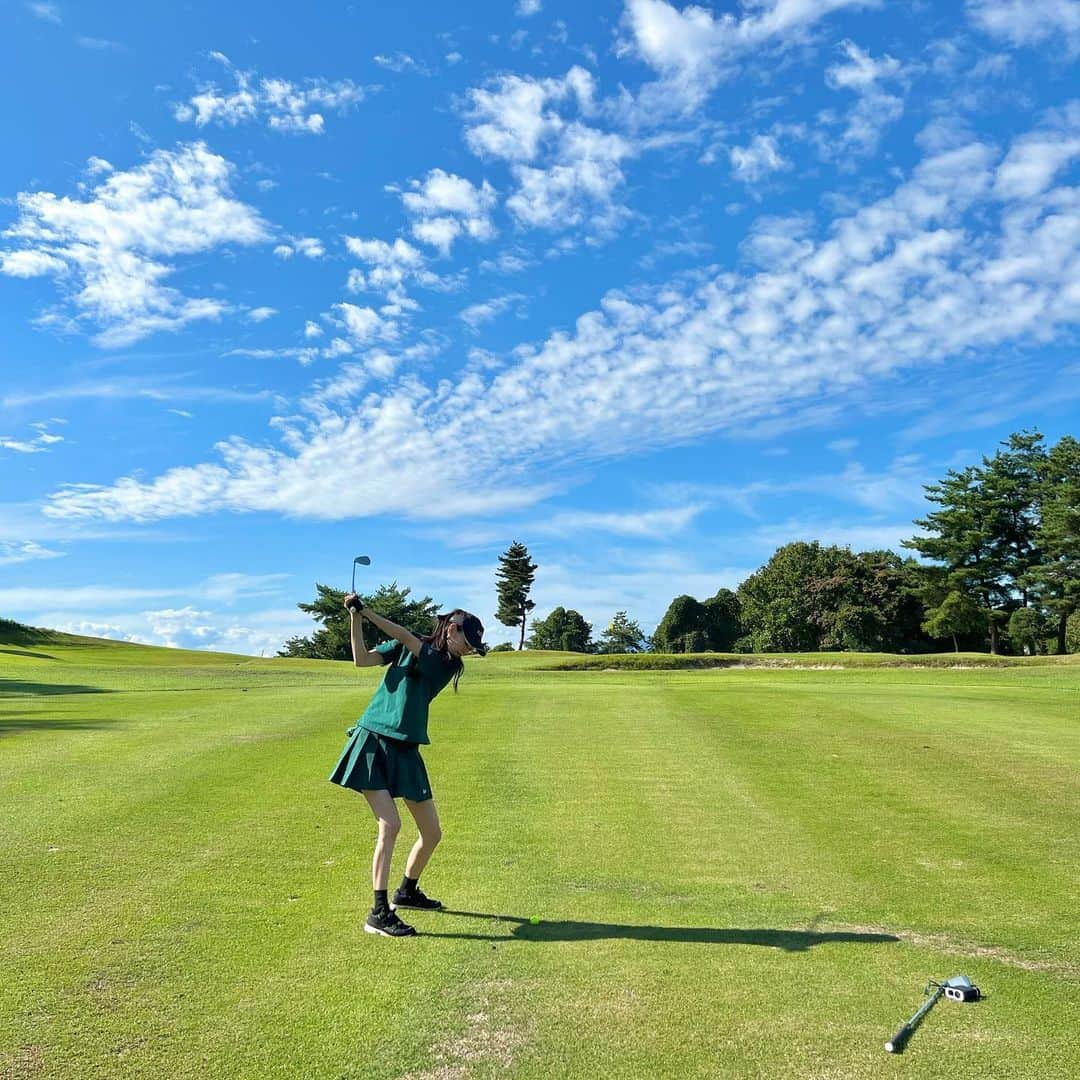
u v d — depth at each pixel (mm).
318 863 6223
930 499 62750
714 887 5832
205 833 6926
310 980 4359
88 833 6891
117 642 49281
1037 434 60781
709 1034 3857
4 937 4852
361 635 5461
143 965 4504
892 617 69750
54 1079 3455
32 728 12367
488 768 9578
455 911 5383
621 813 7691
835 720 13242
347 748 5332
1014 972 4527
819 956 4715
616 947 4816
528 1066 3596
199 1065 3568
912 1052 3709
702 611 81312
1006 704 15531
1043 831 7141
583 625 96875
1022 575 59688
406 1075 3523
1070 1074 3545
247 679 27016
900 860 6406
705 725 12711
